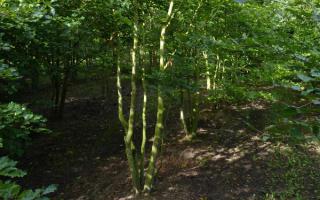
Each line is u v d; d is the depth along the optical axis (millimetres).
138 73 5672
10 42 4461
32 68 5855
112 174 5922
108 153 6770
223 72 6414
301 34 2066
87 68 9531
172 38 5242
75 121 8711
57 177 5992
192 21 5117
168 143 6777
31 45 5270
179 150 6445
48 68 6668
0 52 4383
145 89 5094
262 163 5793
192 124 6945
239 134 6859
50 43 5641
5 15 3039
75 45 6809
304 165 5645
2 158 1380
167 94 5035
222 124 7406
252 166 5730
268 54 1803
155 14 4945
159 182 5469
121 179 5703
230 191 5102
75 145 7215
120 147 7012
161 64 4750
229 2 4855
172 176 5621
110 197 5219
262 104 8055
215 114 7879
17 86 4238
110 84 12344
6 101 5562
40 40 5277
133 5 4773
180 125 7523
